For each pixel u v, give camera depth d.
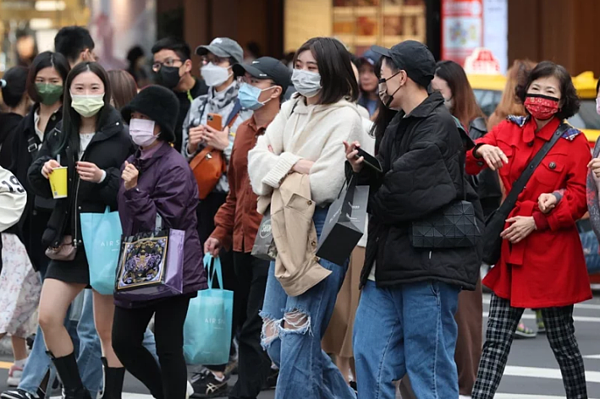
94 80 18.34
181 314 17.33
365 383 15.50
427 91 15.44
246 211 19.52
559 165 17.39
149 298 16.83
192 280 17.19
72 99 18.36
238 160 19.75
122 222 17.42
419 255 15.05
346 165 15.20
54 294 18.31
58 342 18.42
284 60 46.41
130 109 17.33
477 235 15.06
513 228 17.36
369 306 15.58
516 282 17.47
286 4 69.25
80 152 18.52
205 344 19.56
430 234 14.90
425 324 15.13
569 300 17.39
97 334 20.16
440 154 14.89
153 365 17.73
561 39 55.84
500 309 17.80
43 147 19.02
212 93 22.42
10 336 23.86
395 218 14.90
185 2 51.75
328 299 16.36
